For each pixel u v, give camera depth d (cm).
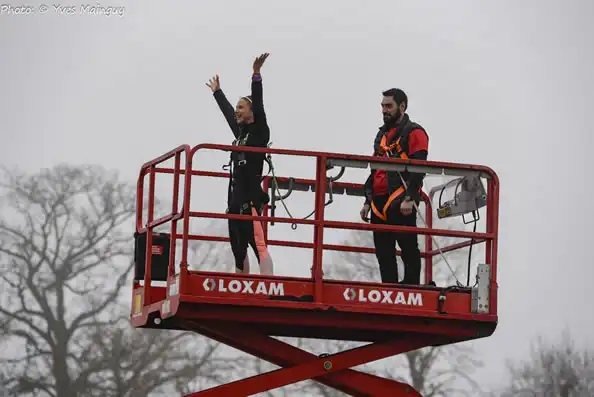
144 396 7250
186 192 1975
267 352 2100
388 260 2183
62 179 8025
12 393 7388
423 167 2044
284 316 1989
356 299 2008
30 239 7844
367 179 2197
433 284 2200
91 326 7656
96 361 7431
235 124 2256
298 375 2047
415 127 2128
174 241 2033
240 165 2127
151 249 2211
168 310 2014
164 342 7450
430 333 2064
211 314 1967
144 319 2180
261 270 2112
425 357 7100
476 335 2050
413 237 2172
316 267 1997
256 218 1981
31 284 7719
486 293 2045
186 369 7312
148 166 2256
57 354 7550
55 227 7912
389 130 2164
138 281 2308
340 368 2066
